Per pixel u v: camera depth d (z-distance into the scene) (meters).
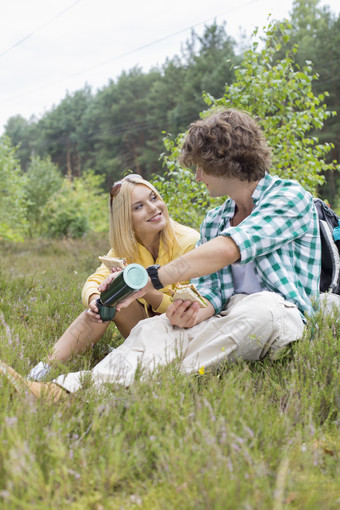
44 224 20.33
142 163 43.81
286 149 6.17
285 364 2.39
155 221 2.98
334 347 2.30
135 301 2.99
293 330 2.39
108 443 1.66
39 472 1.46
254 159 2.53
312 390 2.08
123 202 2.95
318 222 2.78
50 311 4.23
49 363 2.46
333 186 31.53
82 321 2.75
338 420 1.86
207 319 2.65
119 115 50.72
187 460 1.54
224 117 2.56
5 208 17.81
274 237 2.46
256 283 2.72
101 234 17.95
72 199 19.14
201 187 6.31
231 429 1.67
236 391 1.90
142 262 3.12
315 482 1.54
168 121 40.53
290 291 2.54
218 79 34.06
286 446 1.64
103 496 1.47
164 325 2.54
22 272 7.81
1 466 1.49
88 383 2.19
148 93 50.47
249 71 6.26
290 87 6.23
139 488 1.55
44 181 20.86
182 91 39.97
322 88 31.59
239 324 2.34
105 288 2.42
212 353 2.37
